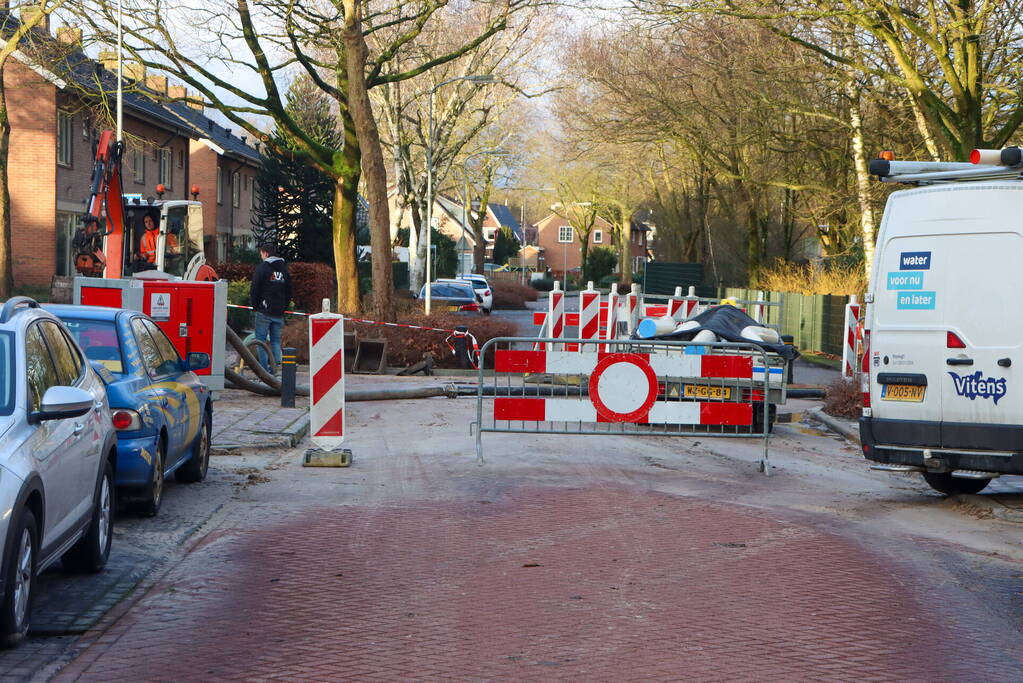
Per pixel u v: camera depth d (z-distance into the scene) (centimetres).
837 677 567
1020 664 598
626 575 764
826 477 1240
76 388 659
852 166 3375
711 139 3869
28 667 558
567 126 4362
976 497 1091
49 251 3403
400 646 605
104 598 688
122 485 887
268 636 622
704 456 1362
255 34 2770
